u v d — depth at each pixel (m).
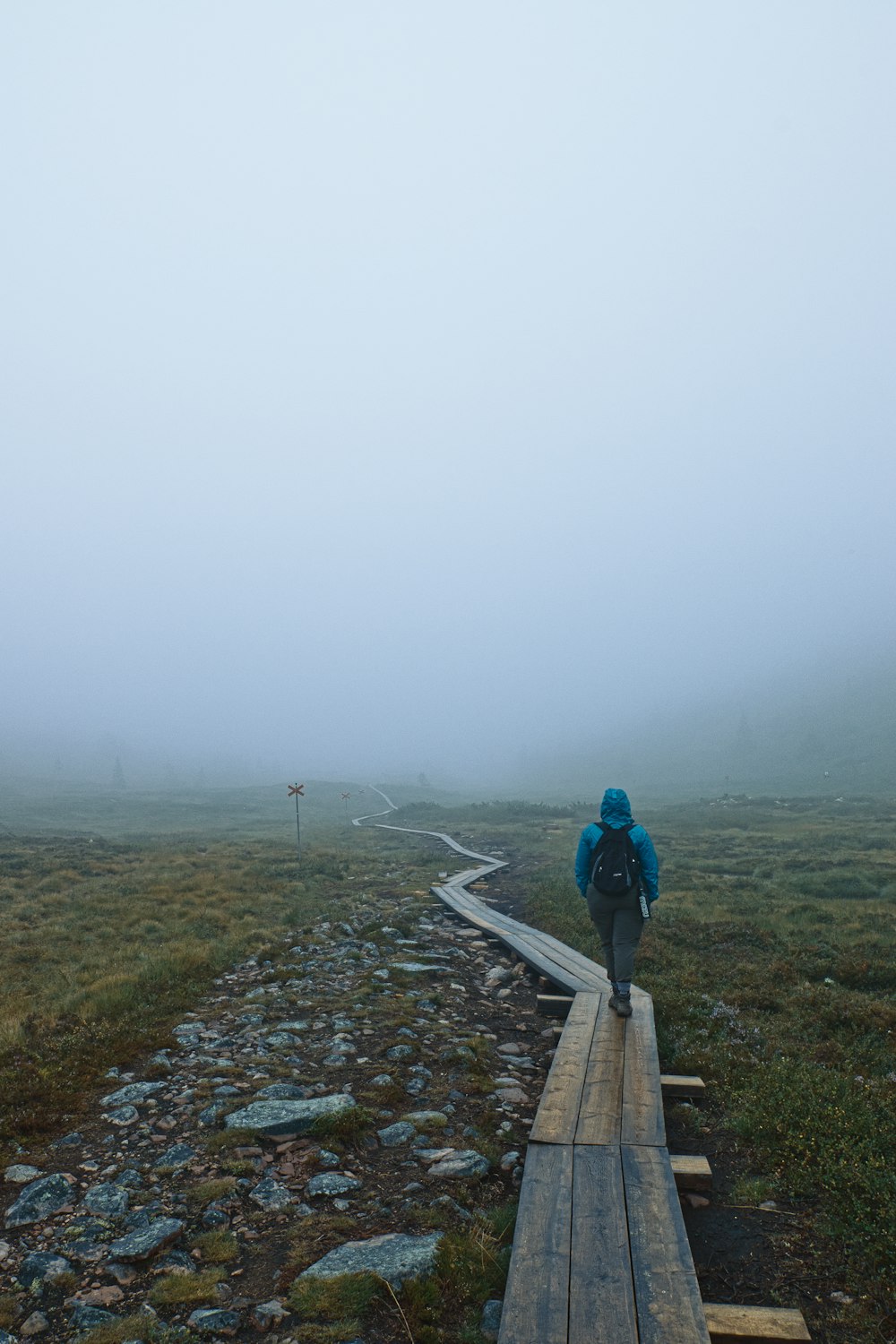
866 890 19.83
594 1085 6.62
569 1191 4.95
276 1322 4.02
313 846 31.72
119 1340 3.85
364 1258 4.51
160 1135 6.19
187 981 10.86
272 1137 6.04
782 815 47.69
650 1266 4.19
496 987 10.88
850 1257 4.64
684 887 20.67
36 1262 4.49
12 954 12.35
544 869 23.52
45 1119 6.48
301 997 10.05
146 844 32.12
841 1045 8.40
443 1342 3.88
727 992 10.49
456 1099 6.85
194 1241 4.74
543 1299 3.91
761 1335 3.88
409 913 16.05
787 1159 5.82
